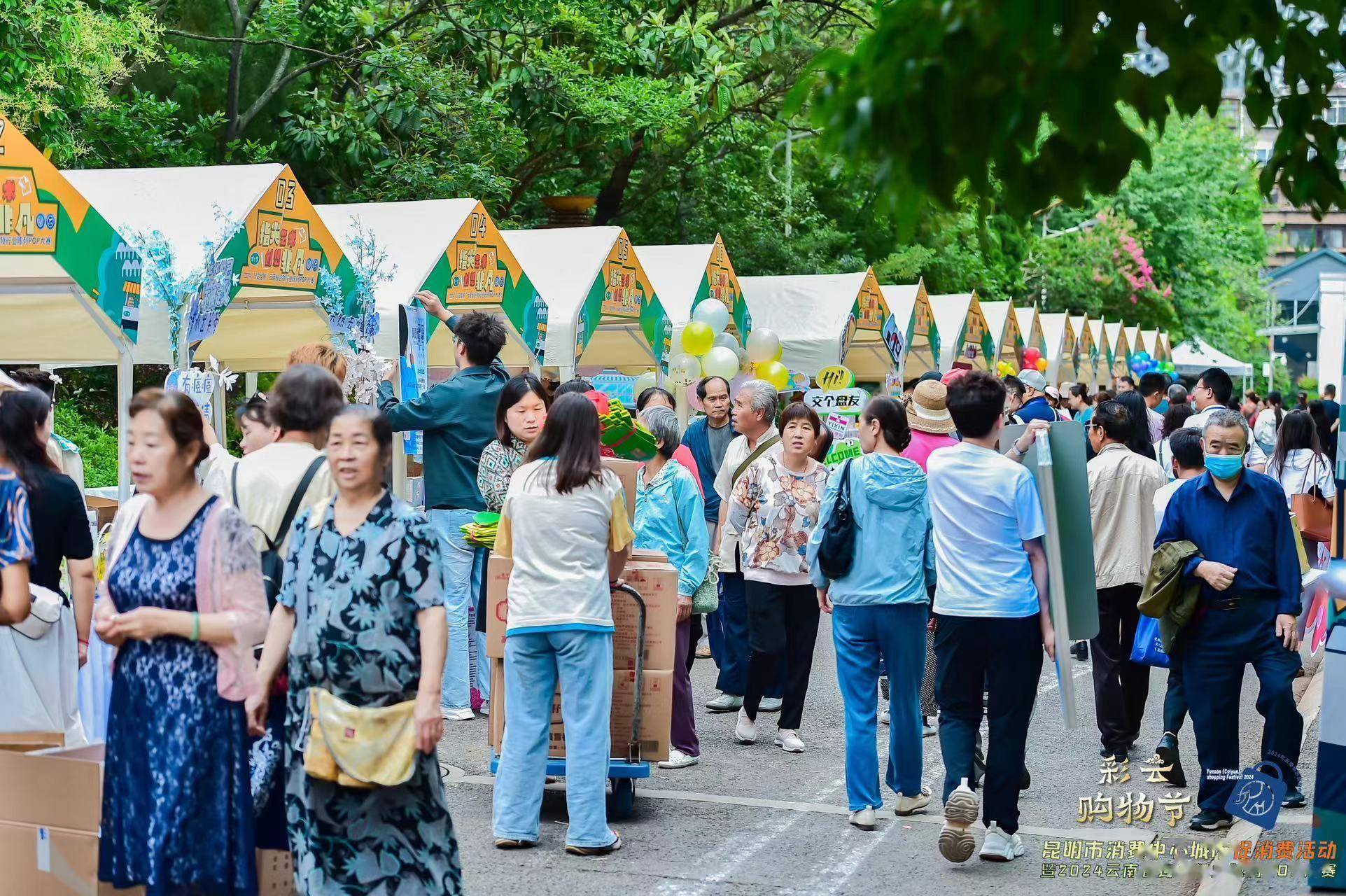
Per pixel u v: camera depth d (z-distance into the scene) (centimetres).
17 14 1405
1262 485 640
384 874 448
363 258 1059
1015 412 1552
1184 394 1520
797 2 2588
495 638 655
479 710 912
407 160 2138
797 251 3173
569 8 2178
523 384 791
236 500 495
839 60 321
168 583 437
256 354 1217
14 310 949
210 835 436
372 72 2158
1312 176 412
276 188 955
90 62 1491
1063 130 305
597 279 1354
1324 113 406
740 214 3050
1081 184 318
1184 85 323
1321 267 9262
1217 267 5934
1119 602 781
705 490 1055
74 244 805
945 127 307
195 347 918
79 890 457
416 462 1146
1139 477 782
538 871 584
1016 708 597
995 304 2711
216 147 2192
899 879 579
